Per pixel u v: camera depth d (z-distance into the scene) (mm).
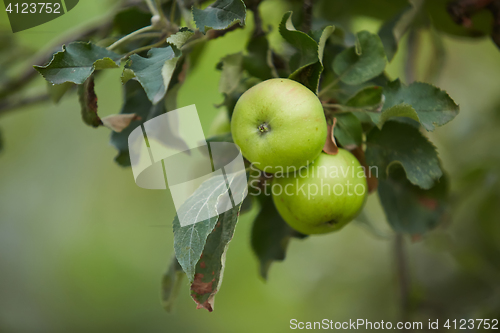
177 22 1079
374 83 1062
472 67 1604
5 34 1244
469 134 1535
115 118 1036
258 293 2238
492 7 1147
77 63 988
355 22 1203
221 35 1043
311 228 1021
